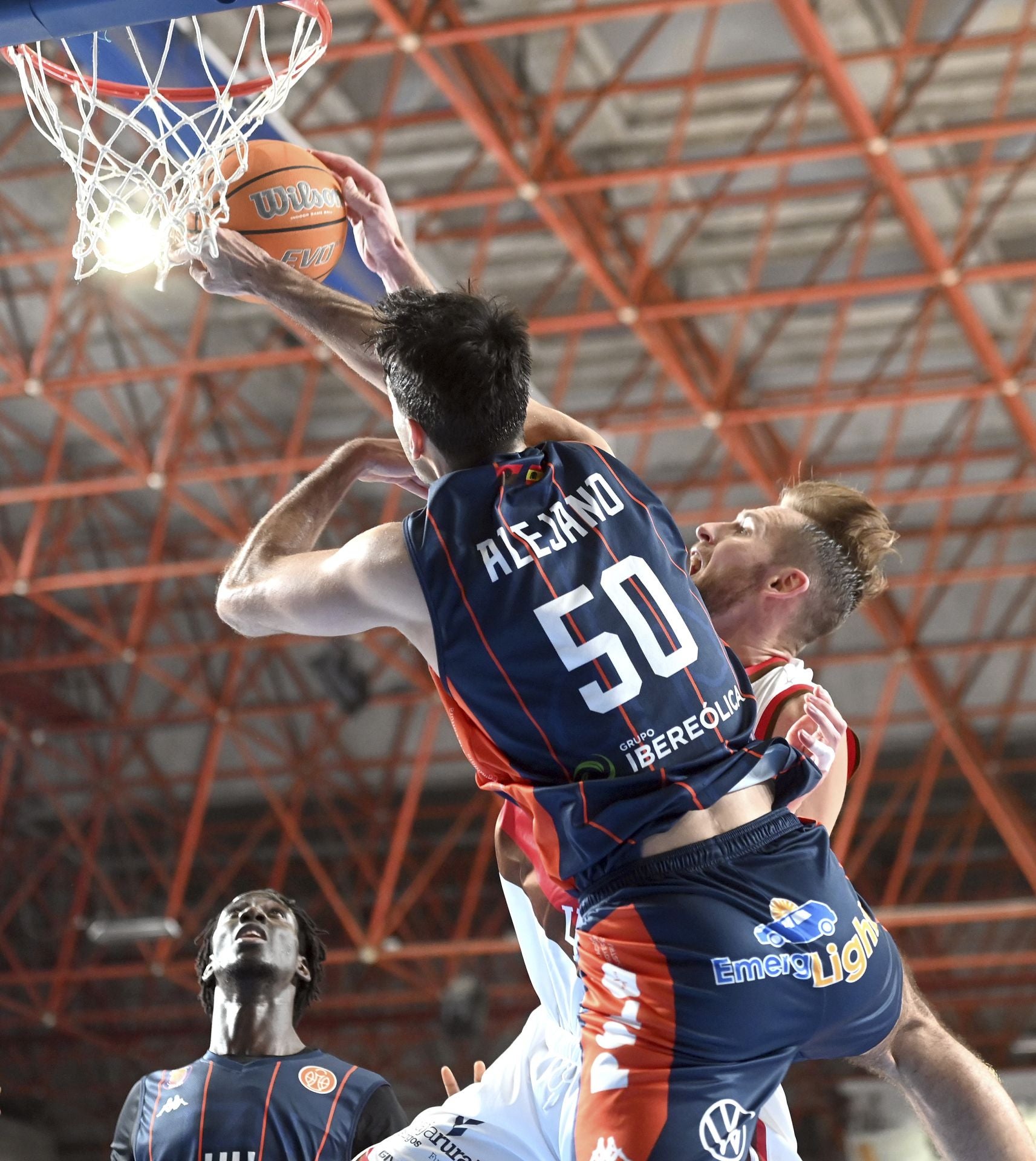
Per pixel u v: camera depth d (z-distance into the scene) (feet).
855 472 67.92
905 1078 9.01
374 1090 14.35
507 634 8.10
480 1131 9.70
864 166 52.44
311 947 15.44
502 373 8.63
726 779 8.21
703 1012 7.85
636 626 8.23
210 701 68.69
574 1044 9.69
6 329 60.39
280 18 41.81
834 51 37.35
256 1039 14.52
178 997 85.87
